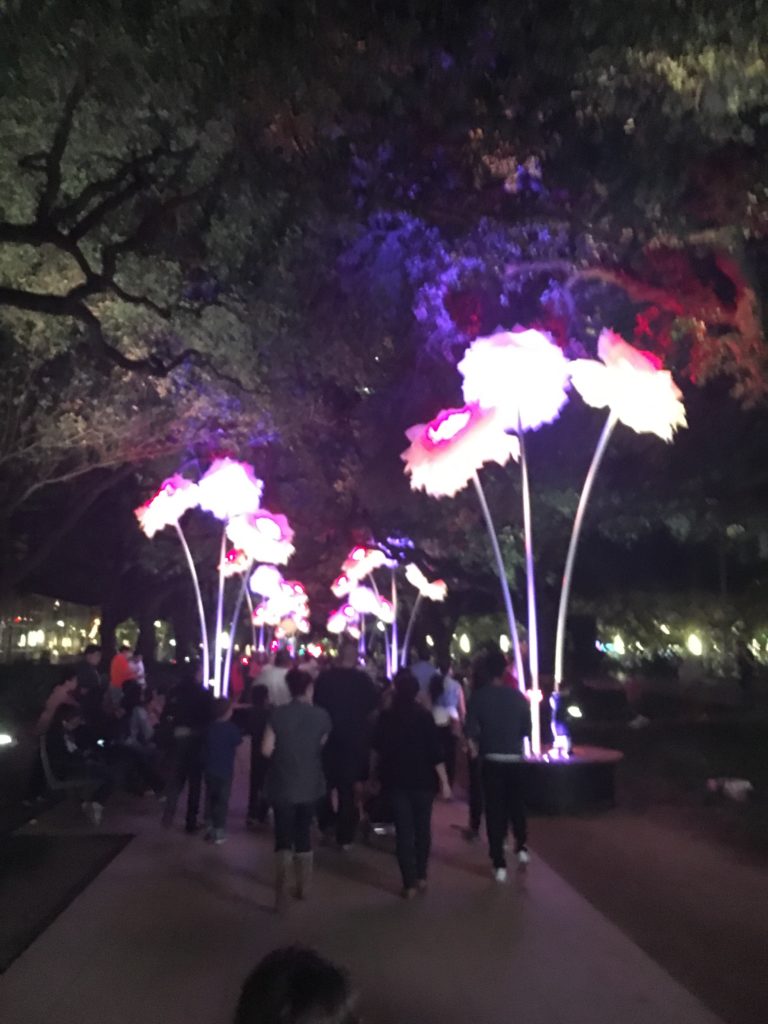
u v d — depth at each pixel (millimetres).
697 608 24906
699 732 19844
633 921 7543
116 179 12039
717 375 14367
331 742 10422
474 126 11211
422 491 22797
